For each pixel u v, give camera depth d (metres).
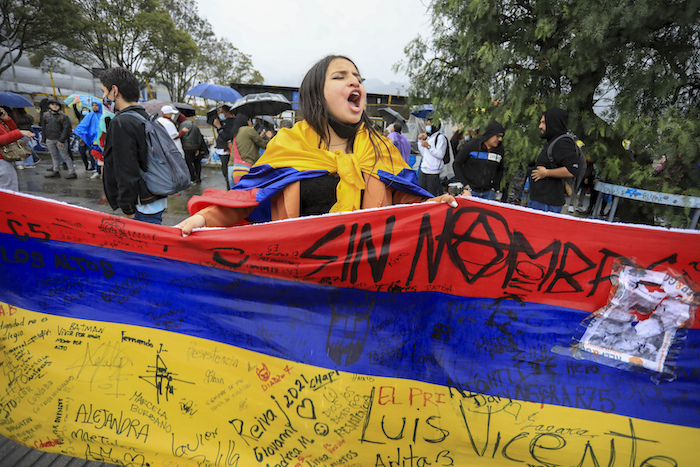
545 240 1.76
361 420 1.81
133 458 1.79
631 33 3.68
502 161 4.89
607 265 1.74
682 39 3.75
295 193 1.88
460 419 1.79
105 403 1.82
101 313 1.86
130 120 2.90
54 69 33.78
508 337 1.80
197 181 10.24
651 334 1.72
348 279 1.83
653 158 3.97
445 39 4.63
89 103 9.80
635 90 3.87
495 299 1.81
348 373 1.83
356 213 1.77
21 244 1.84
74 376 1.83
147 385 1.83
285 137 1.98
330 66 1.88
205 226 1.83
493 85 4.45
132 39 34.28
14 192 1.78
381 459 1.81
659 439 1.69
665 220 4.00
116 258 1.82
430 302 1.85
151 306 1.85
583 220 1.72
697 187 3.80
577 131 4.37
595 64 3.86
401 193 2.10
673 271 1.70
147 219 3.21
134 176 2.93
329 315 1.85
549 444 1.73
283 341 1.84
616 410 1.72
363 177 1.93
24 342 1.86
